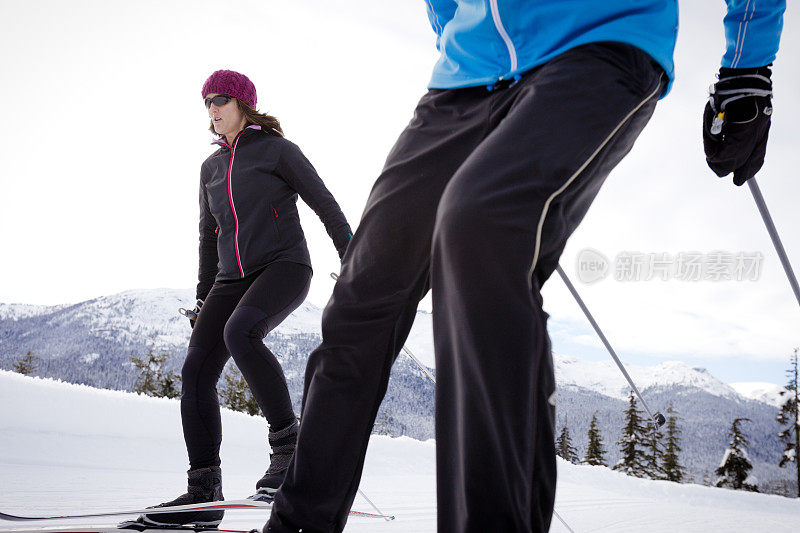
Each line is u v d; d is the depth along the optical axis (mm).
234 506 1965
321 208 2418
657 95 894
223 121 2502
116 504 3088
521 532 567
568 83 777
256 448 7730
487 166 653
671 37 945
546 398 590
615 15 866
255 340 2168
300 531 903
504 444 570
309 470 913
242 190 2387
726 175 1257
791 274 1429
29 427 6551
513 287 593
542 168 666
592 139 732
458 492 593
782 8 1107
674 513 3678
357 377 927
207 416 2121
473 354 586
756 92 1146
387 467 7879
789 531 3168
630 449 45594
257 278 2322
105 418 7297
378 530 2471
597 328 2074
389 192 938
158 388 45688
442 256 628
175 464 6387
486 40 932
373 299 929
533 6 883
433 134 940
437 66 1036
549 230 654
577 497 4652
